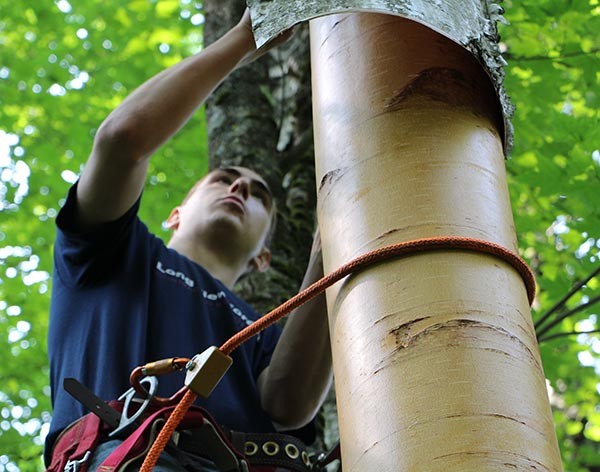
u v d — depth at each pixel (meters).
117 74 7.66
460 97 1.71
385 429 1.40
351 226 1.61
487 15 1.74
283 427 2.51
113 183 2.31
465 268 1.51
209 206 2.98
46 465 2.23
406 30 1.77
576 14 4.18
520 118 4.30
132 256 2.46
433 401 1.39
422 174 1.61
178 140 7.17
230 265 2.95
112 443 2.05
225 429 2.24
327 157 1.73
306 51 5.04
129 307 2.37
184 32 7.79
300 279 4.15
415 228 1.56
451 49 1.75
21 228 7.39
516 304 1.51
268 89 4.82
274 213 3.37
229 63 2.34
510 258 1.55
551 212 4.52
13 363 6.98
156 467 1.95
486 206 1.60
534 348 1.50
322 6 1.61
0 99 7.61
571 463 6.00
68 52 7.73
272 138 4.64
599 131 4.03
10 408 6.77
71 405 2.22
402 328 1.47
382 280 1.53
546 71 4.27
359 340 1.50
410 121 1.67
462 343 1.44
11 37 7.85
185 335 2.41
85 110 7.57
